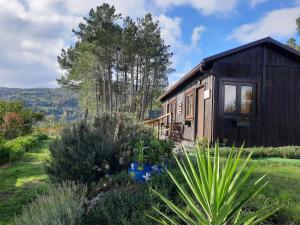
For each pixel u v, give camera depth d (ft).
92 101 173.06
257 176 21.42
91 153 22.68
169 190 16.89
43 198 16.03
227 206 9.31
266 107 43.06
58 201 15.10
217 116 41.86
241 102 42.70
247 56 42.98
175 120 68.08
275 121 43.19
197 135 49.42
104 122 26.27
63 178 22.58
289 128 43.45
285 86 43.65
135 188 18.16
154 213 14.58
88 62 148.36
